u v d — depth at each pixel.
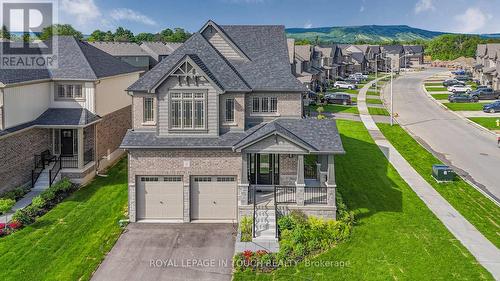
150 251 21.28
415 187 30.50
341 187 29.81
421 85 96.75
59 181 29.94
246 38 30.47
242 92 25.89
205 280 18.64
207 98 25.27
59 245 21.45
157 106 25.30
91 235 22.75
